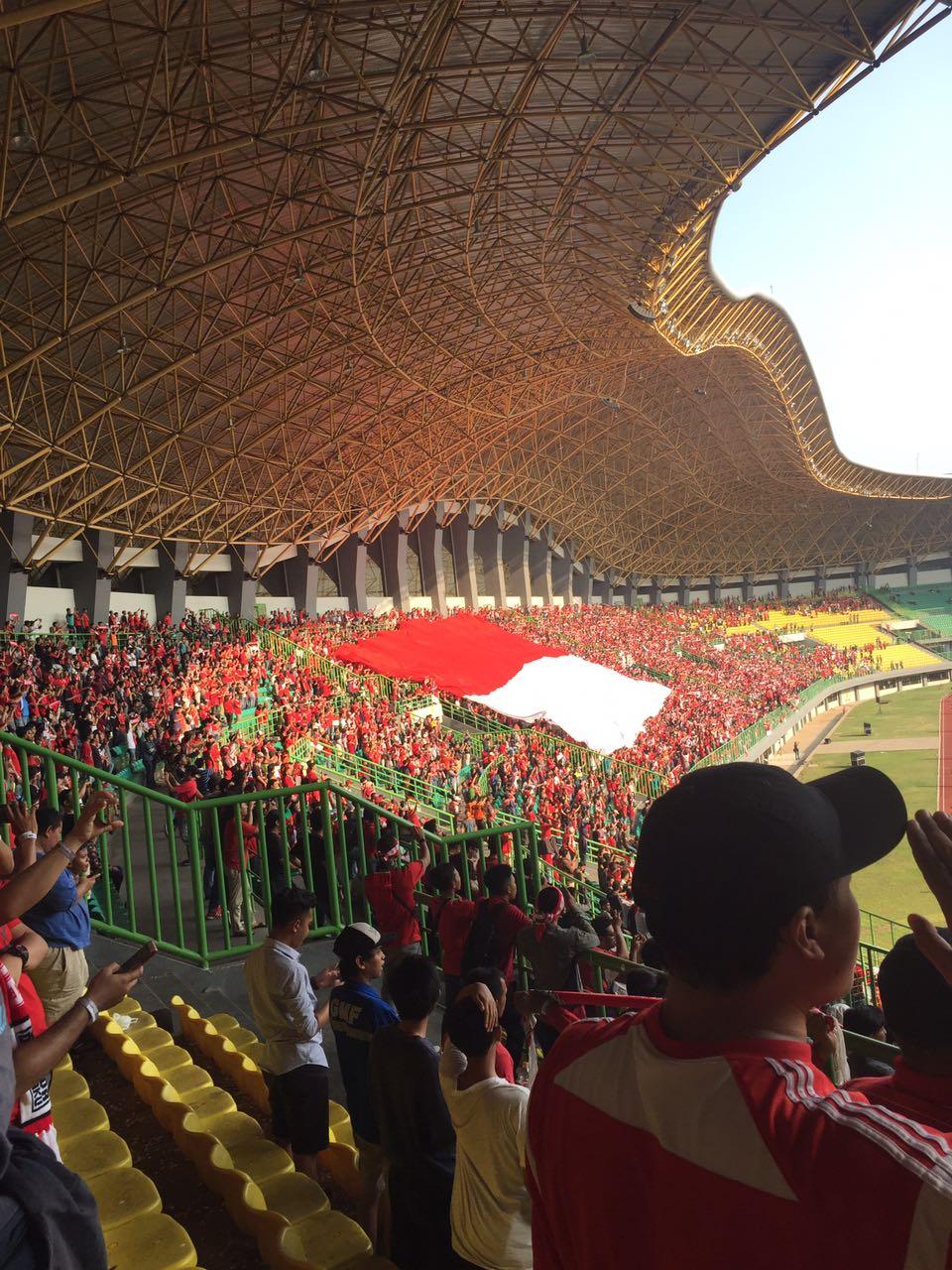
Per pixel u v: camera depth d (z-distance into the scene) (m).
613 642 75.06
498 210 36.97
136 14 21.16
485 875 7.48
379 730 34.66
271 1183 4.98
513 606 84.75
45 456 37.81
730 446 84.31
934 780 46.44
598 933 8.80
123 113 25.03
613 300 47.22
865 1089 1.97
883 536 109.75
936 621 101.00
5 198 26.47
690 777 1.54
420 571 73.81
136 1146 5.35
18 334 31.92
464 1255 3.62
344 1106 6.40
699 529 102.75
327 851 9.19
